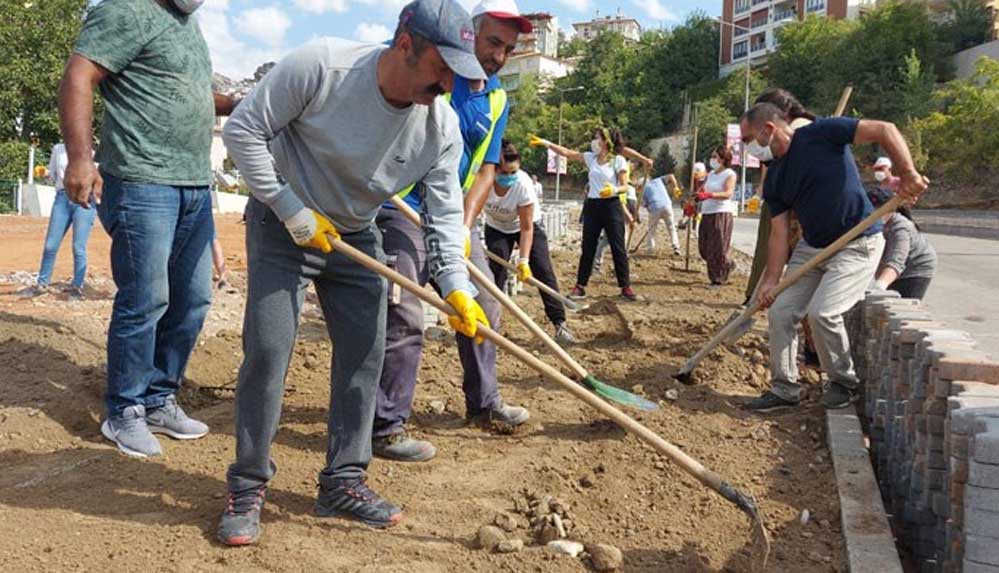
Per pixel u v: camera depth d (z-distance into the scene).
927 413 3.60
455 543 3.42
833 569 3.39
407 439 4.38
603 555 3.27
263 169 3.09
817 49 68.50
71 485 3.85
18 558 3.13
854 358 6.17
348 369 3.54
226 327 6.82
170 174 4.22
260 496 3.42
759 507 3.92
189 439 4.51
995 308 10.26
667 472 4.27
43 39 29.31
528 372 6.11
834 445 4.55
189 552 3.25
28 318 6.16
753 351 6.63
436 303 3.38
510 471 4.18
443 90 3.05
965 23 61.97
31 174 26.67
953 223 33.00
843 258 5.18
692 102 80.12
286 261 3.32
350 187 3.30
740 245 19.55
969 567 2.66
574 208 33.66
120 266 4.18
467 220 4.49
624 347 7.03
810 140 5.16
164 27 4.11
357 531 3.49
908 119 50.78
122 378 4.27
